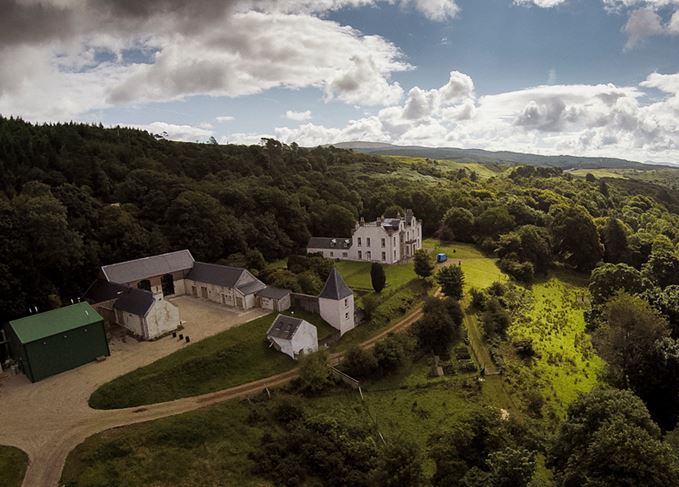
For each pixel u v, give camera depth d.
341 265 111.38
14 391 56.34
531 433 47.31
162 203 104.50
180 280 89.25
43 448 45.47
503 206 149.50
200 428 49.25
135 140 151.88
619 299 70.81
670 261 105.88
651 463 36.78
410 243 119.56
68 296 77.94
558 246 130.12
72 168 110.19
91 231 88.44
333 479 44.72
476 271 110.69
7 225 71.69
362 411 58.97
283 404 54.78
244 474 44.16
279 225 120.06
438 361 71.81
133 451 45.25
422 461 47.25
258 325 72.75
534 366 72.50
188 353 63.69
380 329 78.94
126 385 56.22
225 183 130.50
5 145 106.38
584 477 38.75
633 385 64.12
